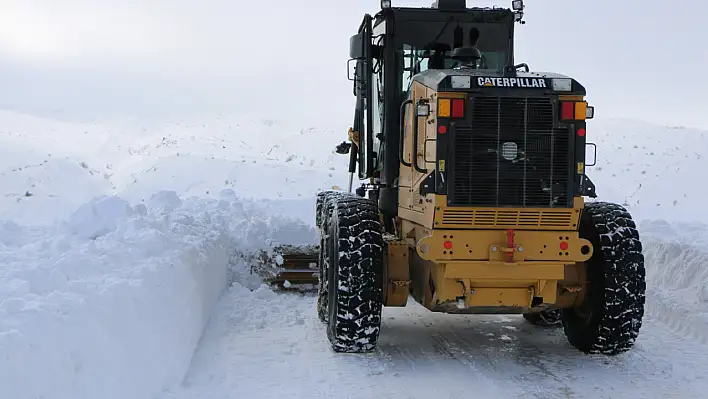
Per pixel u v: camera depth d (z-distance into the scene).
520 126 5.77
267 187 17.44
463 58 7.05
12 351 3.46
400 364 6.16
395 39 7.22
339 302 6.27
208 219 10.13
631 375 5.88
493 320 7.99
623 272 6.20
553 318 7.54
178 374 5.41
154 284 5.64
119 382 4.33
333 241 6.60
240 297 8.47
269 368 5.93
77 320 4.20
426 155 6.06
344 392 5.38
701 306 7.42
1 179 16.97
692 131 26.28
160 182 17.52
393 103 7.20
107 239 6.89
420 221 6.16
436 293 5.98
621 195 18.09
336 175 19.25
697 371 5.98
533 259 5.82
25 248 6.38
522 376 5.86
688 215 15.09
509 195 5.77
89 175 18.31
